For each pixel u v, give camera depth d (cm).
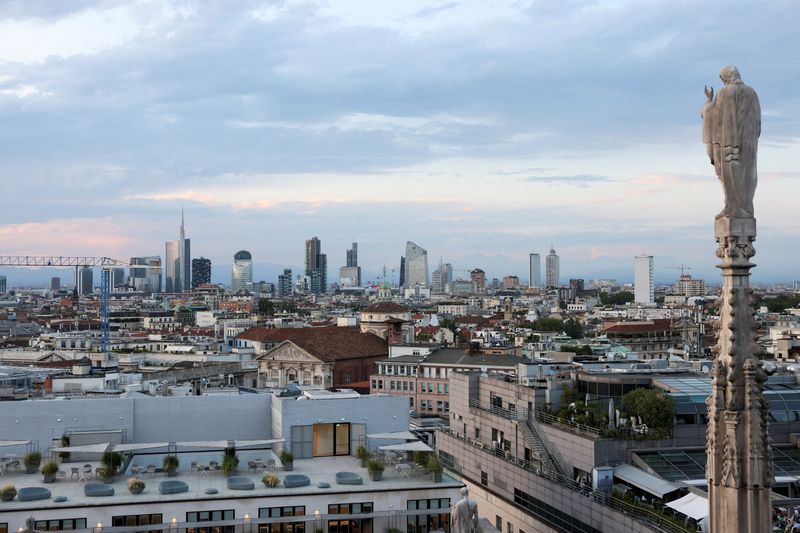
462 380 11625
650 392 8550
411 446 7675
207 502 6712
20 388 15688
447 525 7044
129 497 6744
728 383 2667
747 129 2664
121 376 16275
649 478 7662
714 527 2697
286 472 7631
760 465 2638
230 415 8694
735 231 2678
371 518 6906
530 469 9012
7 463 7594
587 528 7594
